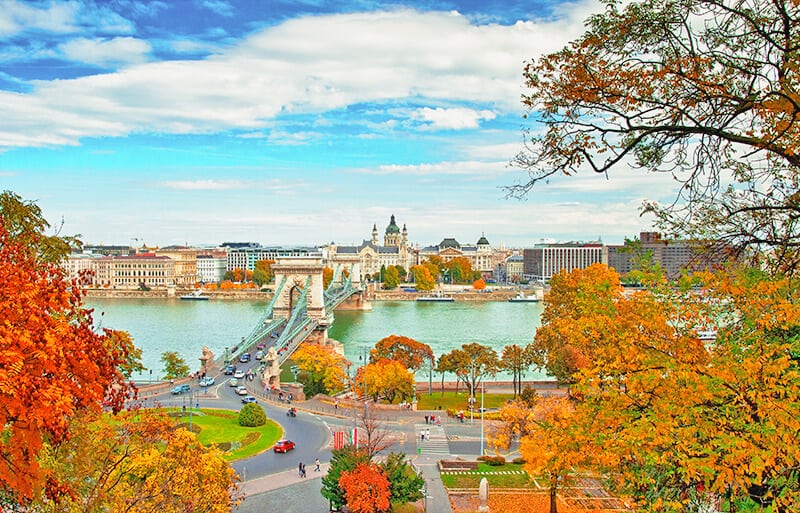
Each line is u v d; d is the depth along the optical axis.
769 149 20.84
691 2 20.34
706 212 23.72
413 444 87.00
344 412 106.25
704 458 19.38
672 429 19.94
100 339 24.22
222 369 145.00
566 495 55.28
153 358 174.38
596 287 27.03
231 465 77.44
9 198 29.97
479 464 76.19
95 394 21.69
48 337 19.73
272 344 185.88
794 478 18.83
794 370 20.38
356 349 194.12
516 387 129.62
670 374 21.77
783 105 19.36
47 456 27.69
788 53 19.36
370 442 69.19
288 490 69.06
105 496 30.77
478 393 125.06
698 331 23.70
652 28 20.92
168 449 46.06
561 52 21.77
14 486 19.59
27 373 18.94
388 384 114.00
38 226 30.92
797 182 23.16
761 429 18.80
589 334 25.20
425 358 147.62
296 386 122.75
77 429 28.92
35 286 20.56
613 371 23.44
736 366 20.17
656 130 21.36
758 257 23.98
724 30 20.58
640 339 23.30
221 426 95.38
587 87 21.58
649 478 21.84
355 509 55.12
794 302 22.16
